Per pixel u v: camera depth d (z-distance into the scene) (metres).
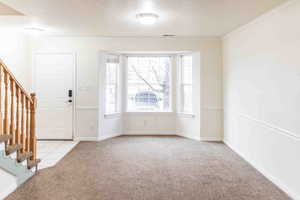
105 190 2.79
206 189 2.83
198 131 5.36
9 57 4.50
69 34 4.92
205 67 5.26
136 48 5.25
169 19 3.70
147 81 5.96
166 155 4.21
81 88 5.26
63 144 4.96
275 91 3.02
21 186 2.88
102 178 3.15
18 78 4.81
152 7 3.12
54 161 3.86
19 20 3.79
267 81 3.23
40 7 3.14
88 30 4.54
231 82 4.69
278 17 2.95
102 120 5.39
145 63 5.97
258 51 3.50
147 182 3.03
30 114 3.25
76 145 4.89
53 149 4.59
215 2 2.90
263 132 3.35
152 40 5.25
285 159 2.78
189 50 5.26
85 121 5.30
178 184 2.97
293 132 2.63
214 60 5.25
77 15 3.52
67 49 5.20
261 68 3.40
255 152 3.61
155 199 2.57
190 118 5.59
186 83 5.76
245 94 4.00
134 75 5.97
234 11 3.23
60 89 5.28
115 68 5.75
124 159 3.98
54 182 3.01
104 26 4.20
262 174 3.33
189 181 3.07
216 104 5.29
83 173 3.33
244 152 4.05
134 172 3.38
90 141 5.23
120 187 2.87
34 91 5.25
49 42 5.20
